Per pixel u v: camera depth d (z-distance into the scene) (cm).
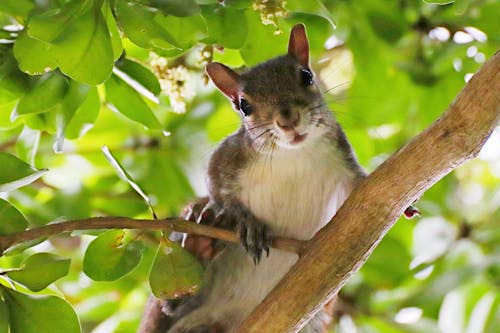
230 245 303
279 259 303
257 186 300
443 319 315
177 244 291
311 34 305
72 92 297
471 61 313
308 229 302
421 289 315
